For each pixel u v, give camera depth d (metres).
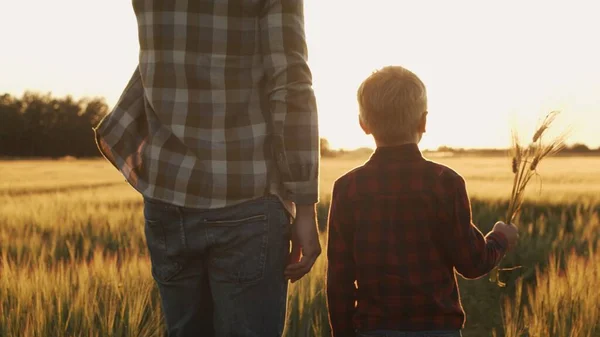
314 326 3.98
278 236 1.81
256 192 1.76
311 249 1.82
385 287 2.03
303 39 1.80
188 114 1.76
